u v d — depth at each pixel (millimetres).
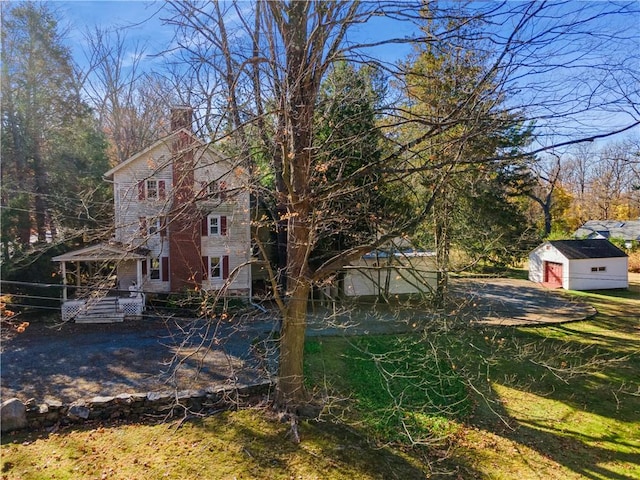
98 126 22750
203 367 11297
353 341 13875
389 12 6137
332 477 6926
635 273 32375
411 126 9859
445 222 12930
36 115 18438
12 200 16688
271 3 6785
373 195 12062
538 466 7453
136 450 7559
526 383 11391
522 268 33625
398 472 7152
